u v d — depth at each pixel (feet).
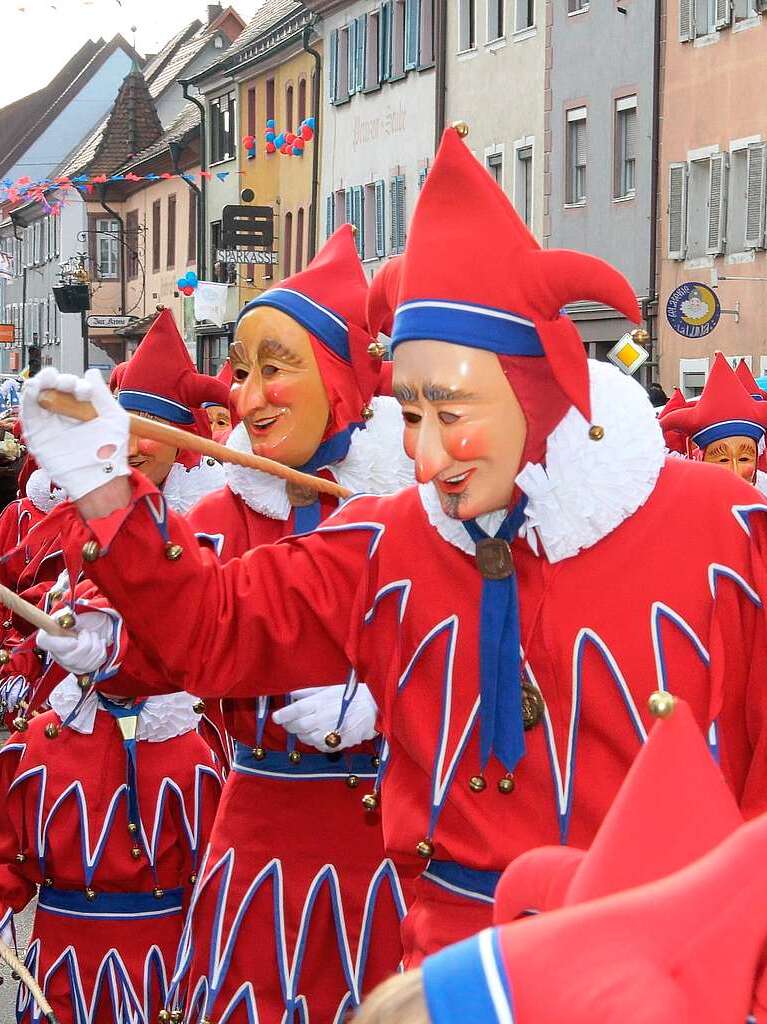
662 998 5.47
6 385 54.49
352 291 15.57
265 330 15.33
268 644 11.98
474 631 11.55
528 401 10.84
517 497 11.23
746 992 5.66
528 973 5.45
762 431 26.73
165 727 17.90
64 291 149.79
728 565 11.23
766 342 81.20
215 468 19.04
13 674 18.33
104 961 17.88
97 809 17.80
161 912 18.01
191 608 11.56
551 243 97.60
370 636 12.03
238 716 15.60
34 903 27.27
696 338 76.02
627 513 11.16
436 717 11.75
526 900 8.24
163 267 173.06
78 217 201.36
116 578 11.21
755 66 81.61
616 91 91.45
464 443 10.78
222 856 15.90
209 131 153.48
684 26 86.07
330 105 126.52
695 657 11.23
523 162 101.45
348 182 123.85
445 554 11.69
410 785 12.06
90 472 10.85
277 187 138.62
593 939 5.57
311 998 15.56
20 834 18.01
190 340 160.66
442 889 11.87
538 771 11.39
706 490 11.40
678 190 86.58
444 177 10.84
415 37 112.78
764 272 81.35
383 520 12.06
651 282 88.48
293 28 132.26
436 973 5.46
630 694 11.18
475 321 10.73
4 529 29.17
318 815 15.52
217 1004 15.64
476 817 11.55
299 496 15.83
